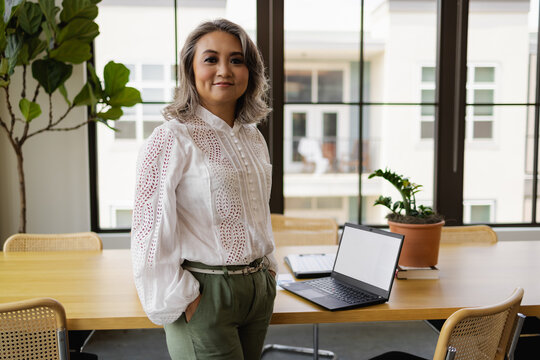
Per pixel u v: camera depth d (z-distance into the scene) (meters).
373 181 32.06
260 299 1.24
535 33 4.02
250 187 1.25
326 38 30.00
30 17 2.73
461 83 3.48
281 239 2.65
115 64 2.86
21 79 3.17
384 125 31.88
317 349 2.43
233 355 1.19
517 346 1.73
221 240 1.18
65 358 1.31
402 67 30.81
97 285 1.71
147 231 1.12
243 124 1.38
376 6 29.89
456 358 1.25
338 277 1.73
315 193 31.89
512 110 25.67
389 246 1.56
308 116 31.42
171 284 1.12
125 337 2.91
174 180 1.13
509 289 1.67
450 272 1.89
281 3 3.35
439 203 3.58
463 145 3.53
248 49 1.26
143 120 5.18
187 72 1.26
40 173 3.26
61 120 3.15
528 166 25.66
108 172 20.47
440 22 3.45
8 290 1.65
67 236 2.31
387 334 2.95
